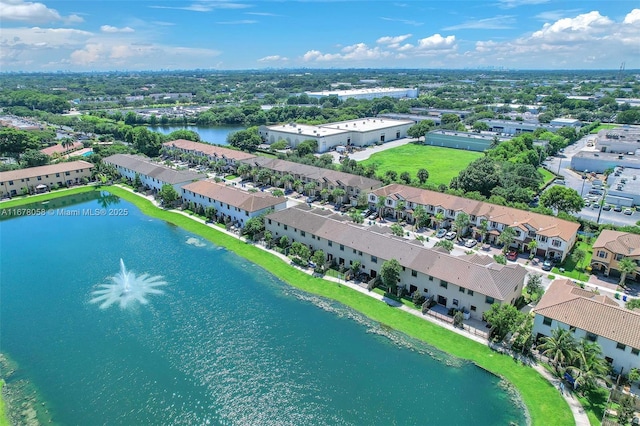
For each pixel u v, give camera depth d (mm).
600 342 54531
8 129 181625
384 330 64750
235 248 94750
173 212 119375
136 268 86188
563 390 52281
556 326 58031
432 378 55031
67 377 56188
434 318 67250
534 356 58281
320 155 184875
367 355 59406
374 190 115438
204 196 115562
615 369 53938
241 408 50688
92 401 52188
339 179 125938
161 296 75438
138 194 136875
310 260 87312
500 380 54531
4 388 54562
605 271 80312
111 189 143875
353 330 65000
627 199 118438
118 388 54156
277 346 61469
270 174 141125
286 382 54531
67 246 97438
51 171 143625
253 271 84188
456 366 57094
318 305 71875
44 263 88875
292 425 48219
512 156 160000
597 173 157000
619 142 180000
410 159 178500
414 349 60500
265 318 68312
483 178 121062
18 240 101188
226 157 163250
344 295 74500
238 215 105625
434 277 69688
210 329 65750
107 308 71938
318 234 86875
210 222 110562
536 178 130750
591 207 119062
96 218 115875
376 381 54562
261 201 104625
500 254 88375
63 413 50531
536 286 69938
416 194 111188
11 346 62688
